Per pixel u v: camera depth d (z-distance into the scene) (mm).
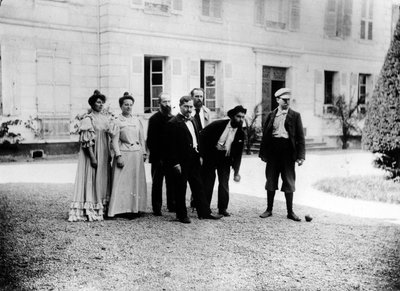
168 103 7930
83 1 16453
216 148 7828
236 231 7047
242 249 6156
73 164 14797
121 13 16578
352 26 23578
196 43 18516
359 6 23781
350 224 7586
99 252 5914
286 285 4957
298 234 6930
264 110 21047
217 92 19500
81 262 5547
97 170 7520
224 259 5750
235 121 7684
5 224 7172
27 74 15680
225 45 19391
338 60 23203
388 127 11398
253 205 9125
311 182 12109
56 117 16234
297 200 9742
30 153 15844
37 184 11125
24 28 15516
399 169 11680
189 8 18250
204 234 6844
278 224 7535
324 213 8438
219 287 4879
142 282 4969
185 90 18297
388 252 6098
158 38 17484
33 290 4727
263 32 20531
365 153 19688
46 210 8297
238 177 8016
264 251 6082
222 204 8008
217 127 7777
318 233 6988
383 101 11484
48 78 16031
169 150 7430
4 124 15320
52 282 4934
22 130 15664
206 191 7922
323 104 22734
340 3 23016
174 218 7801
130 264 5508
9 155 15516
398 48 11203
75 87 16516
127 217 7781
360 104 23875
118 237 6582
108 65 16516
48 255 5766
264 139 7984
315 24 22297
